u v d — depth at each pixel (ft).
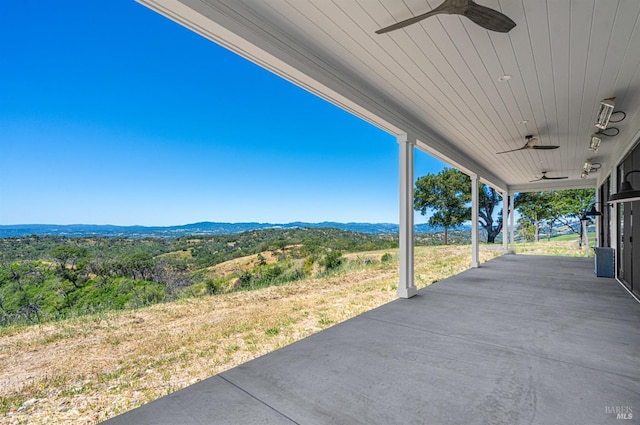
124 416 6.12
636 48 8.97
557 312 13.24
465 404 6.44
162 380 9.13
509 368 8.08
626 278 17.97
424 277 27.84
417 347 9.54
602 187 28.94
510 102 13.25
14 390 8.32
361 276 28.45
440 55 9.64
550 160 24.67
